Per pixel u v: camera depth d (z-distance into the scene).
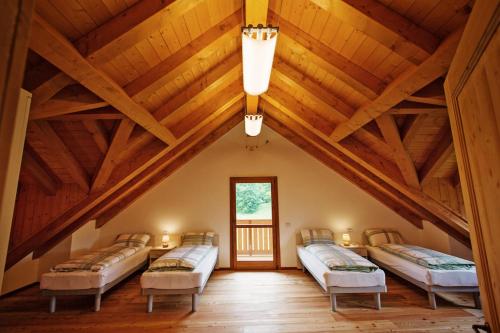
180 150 4.41
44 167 3.34
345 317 3.13
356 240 5.38
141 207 5.46
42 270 4.44
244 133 5.77
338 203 5.50
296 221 5.48
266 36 1.98
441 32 1.74
